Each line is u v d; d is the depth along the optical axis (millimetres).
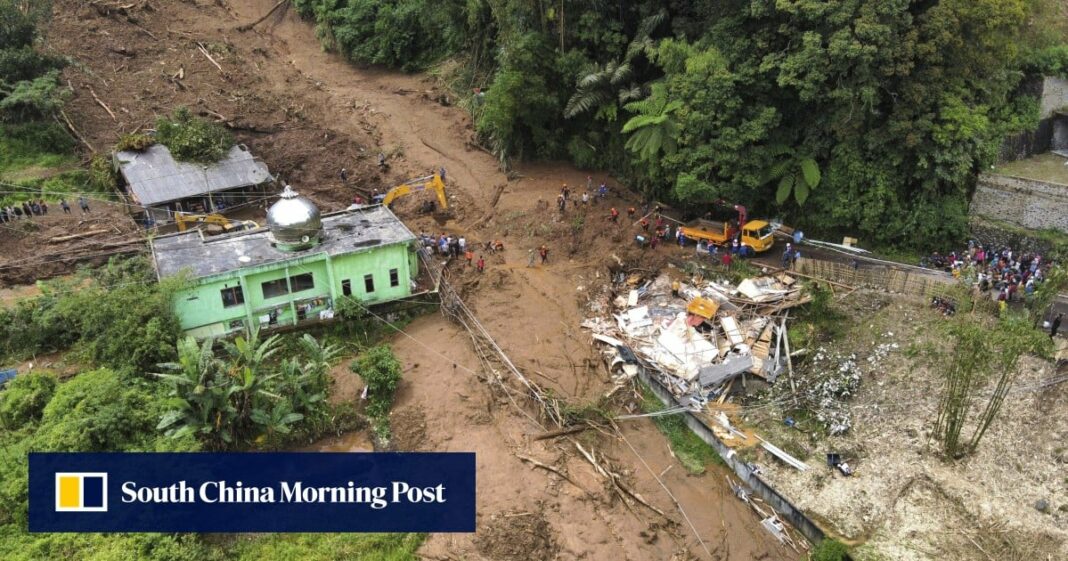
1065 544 23891
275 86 60438
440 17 58656
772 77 38719
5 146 47531
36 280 37594
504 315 36625
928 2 36188
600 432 30000
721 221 42281
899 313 32875
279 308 34344
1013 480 26234
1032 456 26812
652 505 26859
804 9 35312
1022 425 27734
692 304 34875
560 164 50531
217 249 34750
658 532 25906
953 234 36750
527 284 38844
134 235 41750
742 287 36000
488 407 30969
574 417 30406
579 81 46625
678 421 30484
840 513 26016
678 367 32406
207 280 32062
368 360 31359
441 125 55188
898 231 37656
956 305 31609
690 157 39344
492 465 28172
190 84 58344
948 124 34969
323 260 34250
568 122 50219
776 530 25781
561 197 44062
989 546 24250
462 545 24859
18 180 45594
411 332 35812
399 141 53094
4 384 29578
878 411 29656
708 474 28328
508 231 43500
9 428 27469
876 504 26172
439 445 29016
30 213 43125
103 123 52062
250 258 33781
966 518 25266
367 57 64562
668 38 43031
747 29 39781
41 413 28125
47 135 48531
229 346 29188
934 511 25672
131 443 26609
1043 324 30422
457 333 35531
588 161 49188
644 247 40688
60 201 44906
